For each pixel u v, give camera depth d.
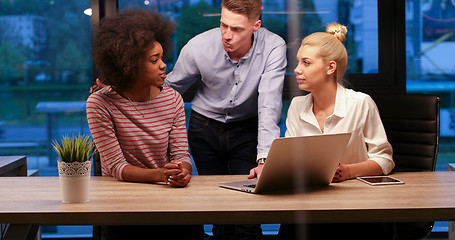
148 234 1.90
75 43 3.42
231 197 1.59
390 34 3.20
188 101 3.21
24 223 1.44
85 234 3.54
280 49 2.51
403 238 2.02
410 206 1.45
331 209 1.43
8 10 3.38
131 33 1.84
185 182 1.74
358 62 3.22
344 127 2.04
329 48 2.01
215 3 3.24
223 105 2.55
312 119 2.11
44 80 3.47
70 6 3.38
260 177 1.59
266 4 3.19
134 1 3.23
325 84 2.05
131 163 1.98
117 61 1.85
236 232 2.47
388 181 1.80
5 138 3.51
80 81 3.47
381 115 2.37
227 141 2.61
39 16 3.39
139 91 1.95
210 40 2.54
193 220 1.43
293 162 1.61
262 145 2.30
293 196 1.59
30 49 3.43
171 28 1.99
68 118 3.50
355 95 2.07
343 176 1.85
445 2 3.25
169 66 3.25
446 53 3.30
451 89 3.33
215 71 2.53
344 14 3.17
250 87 2.51
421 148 2.27
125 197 1.59
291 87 3.15
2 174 2.53
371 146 2.04
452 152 3.50
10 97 3.48
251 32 2.35
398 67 3.20
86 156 1.54
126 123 1.94
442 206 1.45
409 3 3.24
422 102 2.28
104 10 3.21
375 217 1.43
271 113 2.38
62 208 1.46
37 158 3.54
